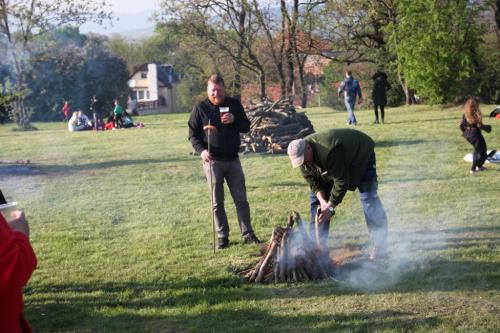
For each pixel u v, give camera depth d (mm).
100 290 5578
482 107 22359
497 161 10914
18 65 32594
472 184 9328
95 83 46344
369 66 35219
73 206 9430
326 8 32281
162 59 73625
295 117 14859
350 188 5891
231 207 8812
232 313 4867
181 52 43156
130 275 5941
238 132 6934
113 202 9617
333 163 5660
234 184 6930
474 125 10164
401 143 14352
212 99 6855
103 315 4969
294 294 5242
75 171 13125
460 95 23922
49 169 13555
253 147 14312
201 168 12805
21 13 31594
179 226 7871
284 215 8117
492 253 5961
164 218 8352
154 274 5941
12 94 18266
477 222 7113
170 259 6410
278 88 40344
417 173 10539
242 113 6961
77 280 5867
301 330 4504
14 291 2410
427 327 4426
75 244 7215
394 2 25234
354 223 7477
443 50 22891
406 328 4430
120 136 21594
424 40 22875
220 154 6793
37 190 10922
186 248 6812
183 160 14117
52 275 6055
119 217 8570
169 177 11828
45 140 21609
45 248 7062
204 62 40156
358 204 8461
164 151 16016
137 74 73438
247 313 4867
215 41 36531
